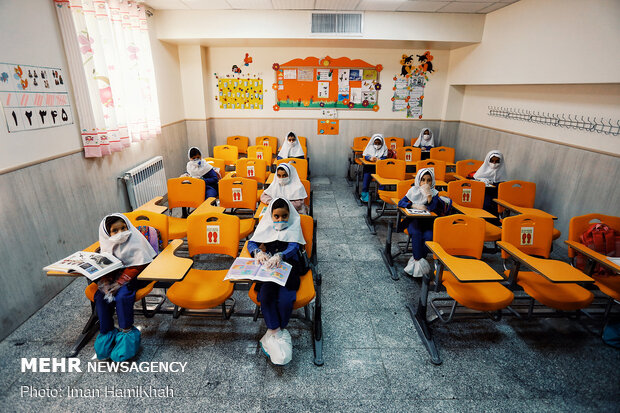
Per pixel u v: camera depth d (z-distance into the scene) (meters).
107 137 3.59
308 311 2.59
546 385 2.10
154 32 5.16
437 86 6.68
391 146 6.66
